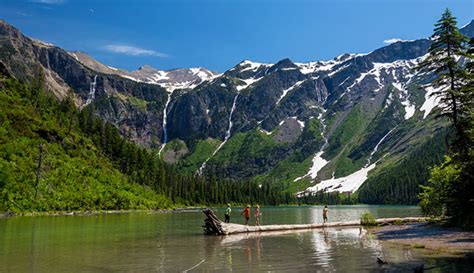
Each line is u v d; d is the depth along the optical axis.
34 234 43.06
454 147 38.28
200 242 36.44
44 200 86.75
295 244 34.16
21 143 102.94
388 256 26.08
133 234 44.47
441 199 44.53
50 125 125.69
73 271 22.19
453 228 41.53
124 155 154.00
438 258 24.70
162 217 85.00
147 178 154.38
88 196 101.50
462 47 38.19
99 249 31.45
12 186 83.56
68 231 47.03
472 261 23.38
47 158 105.50
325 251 29.23
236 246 33.19
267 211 147.38
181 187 184.75
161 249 31.53
